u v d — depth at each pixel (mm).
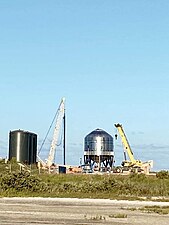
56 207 54031
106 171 158500
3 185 76625
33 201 64062
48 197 71938
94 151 161875
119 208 54375
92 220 39875
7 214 44031
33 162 159125
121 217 42875
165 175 111562
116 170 158375
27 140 157000
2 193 73812
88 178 105688
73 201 65562
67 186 80875
